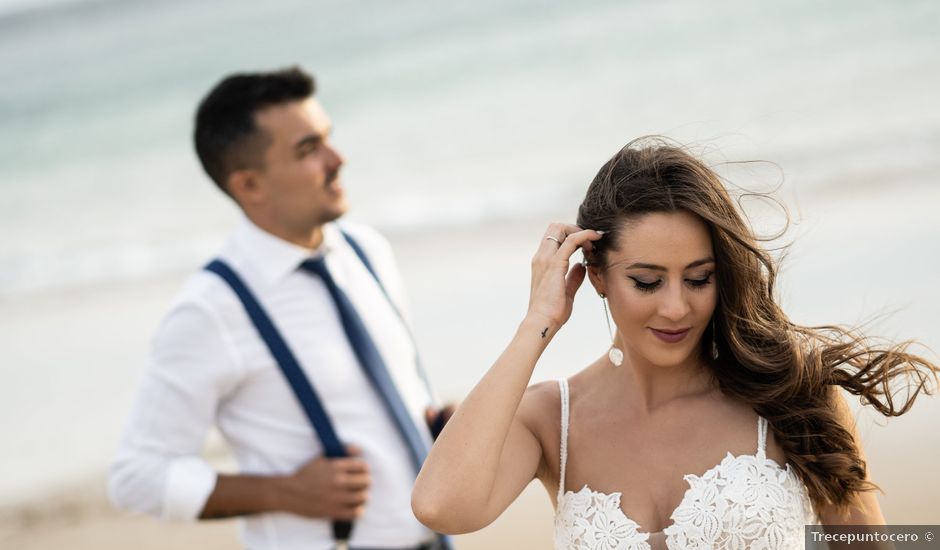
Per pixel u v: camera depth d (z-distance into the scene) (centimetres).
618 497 237
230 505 324
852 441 236
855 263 767
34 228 1741
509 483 238
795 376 232
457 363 761
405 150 1772
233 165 343
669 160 225
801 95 1564
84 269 1414
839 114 1420
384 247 378
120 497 331
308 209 343
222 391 330
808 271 763
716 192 223
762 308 238
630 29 2066
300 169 341
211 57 2794
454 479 222
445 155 1708
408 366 357
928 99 1404
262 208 344
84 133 2338
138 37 2944
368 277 362
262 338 330
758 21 1909
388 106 2045
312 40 2667
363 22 2512
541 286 236
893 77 1537
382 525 329
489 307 880
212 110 345
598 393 251
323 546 328
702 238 221
